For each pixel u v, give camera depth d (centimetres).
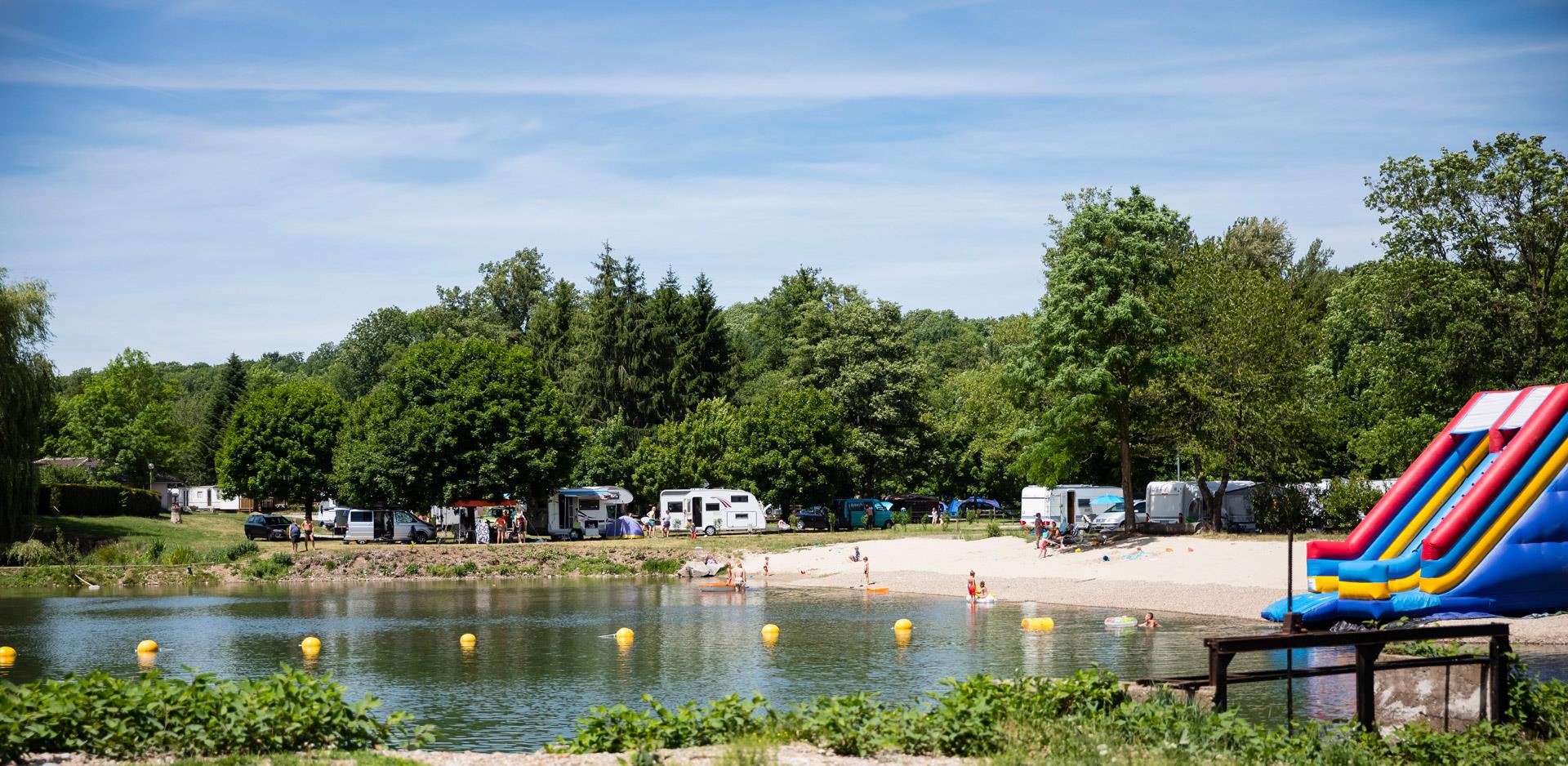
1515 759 1520
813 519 8388
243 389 13375
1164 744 1486
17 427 6162
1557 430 1894
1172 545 5472
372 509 7800
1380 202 5497
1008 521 9094
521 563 6444
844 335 9438
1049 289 6078
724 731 1658
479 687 2758
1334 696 2325
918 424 9394
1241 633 3544
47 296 6500
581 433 7862
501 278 13250
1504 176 5134
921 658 3133
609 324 10494
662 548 6712
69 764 1395
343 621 4231
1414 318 5394
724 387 10531
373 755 1475
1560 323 5056
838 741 1529
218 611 4612
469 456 7344
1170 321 5956
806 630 3806
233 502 11950
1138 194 5928
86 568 5972
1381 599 1889
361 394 14412
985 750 1502
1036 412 6756
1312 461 6525
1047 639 3494
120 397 11638
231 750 1480
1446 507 1995
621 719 1683
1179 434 6056
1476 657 1786
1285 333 6025
